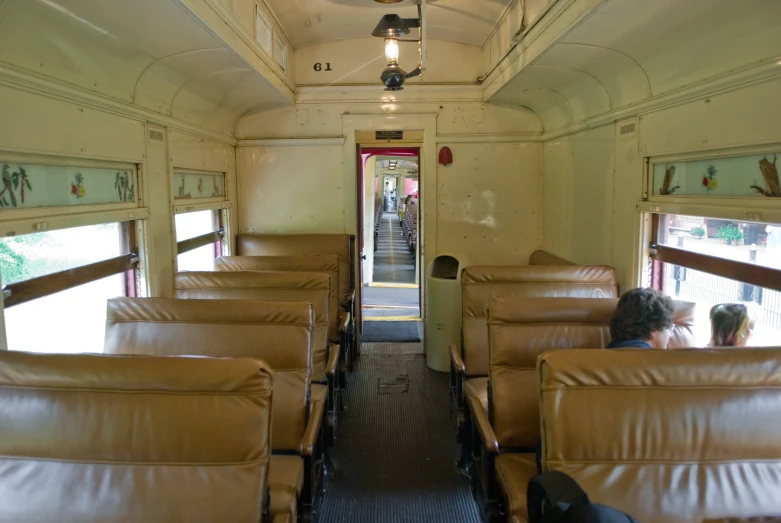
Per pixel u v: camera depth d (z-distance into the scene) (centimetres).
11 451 140
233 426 140
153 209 324
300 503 217
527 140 525
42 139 215
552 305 241
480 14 416
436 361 493
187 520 136
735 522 131
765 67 205
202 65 319
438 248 538
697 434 145
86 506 136
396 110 521
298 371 237
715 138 242
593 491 141
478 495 248
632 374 149
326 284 323
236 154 525
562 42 277
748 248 229
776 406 147
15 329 208
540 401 154
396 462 327
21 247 211
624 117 335
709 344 223
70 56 229
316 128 523
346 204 530
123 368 142
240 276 323
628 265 331
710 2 206
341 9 413
